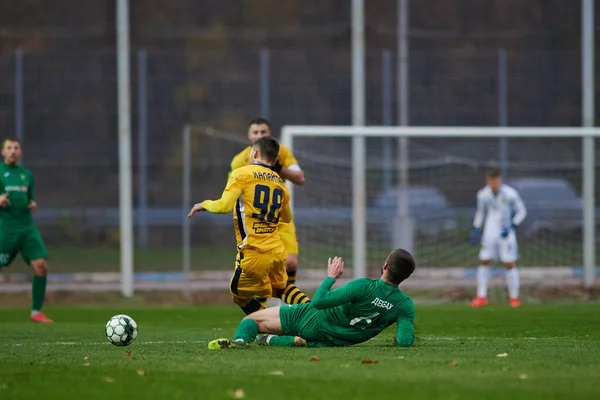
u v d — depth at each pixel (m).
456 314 44.44
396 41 99.69
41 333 35.16
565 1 98.38
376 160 80.75
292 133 52.50
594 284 58.59
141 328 38.91
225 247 87.56
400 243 64.75
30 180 42.69
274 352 23.98
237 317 45.47
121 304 54.88
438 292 58.69
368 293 24.91
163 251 86.31
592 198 57.41
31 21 100.44
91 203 80.75
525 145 80.75
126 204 56.91
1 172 41.91
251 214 27.41
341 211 68.56
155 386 18.50
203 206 26.86
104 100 84.69
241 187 27.23
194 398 17.19
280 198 27.89
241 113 88.62
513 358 22.78
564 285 60.06
